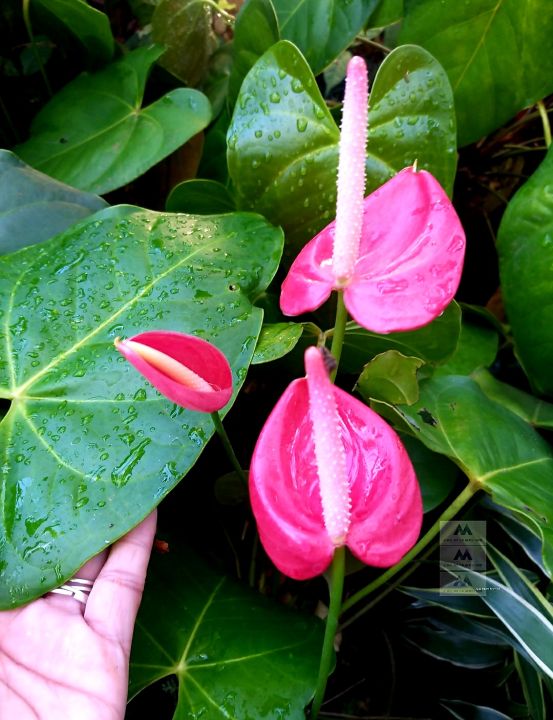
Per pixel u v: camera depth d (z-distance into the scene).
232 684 0.32
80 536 0.28
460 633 0.41
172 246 0.36
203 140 0.51
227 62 0.55
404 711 0.44
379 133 0.37
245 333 0.32
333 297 0.40
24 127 0.58
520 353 0.40
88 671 0.27
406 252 0.27
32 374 0.32
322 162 0.38
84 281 0.35
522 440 0.37
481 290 0.59
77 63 0.53
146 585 0.35
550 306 0.37
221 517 0.46
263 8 0.40
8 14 0.50
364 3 0.42
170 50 0.51
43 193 0.40
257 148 0.38
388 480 0.25
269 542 0.24
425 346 0.38
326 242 0.30
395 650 0.45
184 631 0.33
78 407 0.31
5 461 0.30
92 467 0.30
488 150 0.53
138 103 0.46
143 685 0.31
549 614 0.36
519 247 0.38
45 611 0.28
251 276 0.35
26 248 0.37
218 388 0.28
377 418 0.26
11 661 0.28
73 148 0.45
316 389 0.23
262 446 0.25
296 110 0.37
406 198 0.28
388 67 0.35
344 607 0.35
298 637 0.34
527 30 0.41
